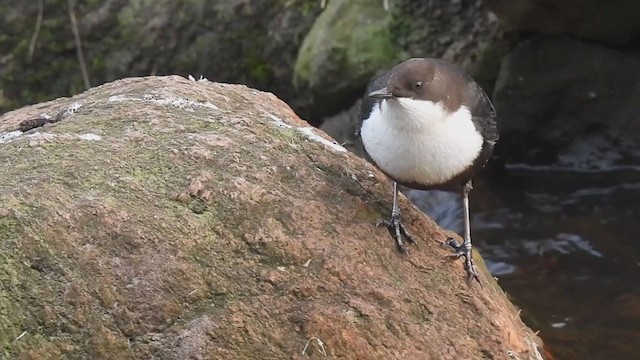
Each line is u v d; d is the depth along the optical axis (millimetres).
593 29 7945
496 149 8656
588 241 7430
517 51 8297
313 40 9258
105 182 3873
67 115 4789
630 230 7539
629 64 8055
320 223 3957
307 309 3588
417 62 3979
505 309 4422
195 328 3447
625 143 8211
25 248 3488
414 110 3855
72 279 3463
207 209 3830
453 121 3949
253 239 3758
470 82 4195
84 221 3611
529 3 7676
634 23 7852
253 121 4629
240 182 3955
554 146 8461
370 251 3971
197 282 3572
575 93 8227
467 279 4117
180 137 4297
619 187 8141
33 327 3369
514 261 7281
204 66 9852
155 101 4789
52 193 3703
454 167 4035
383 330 3646
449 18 8688
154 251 3602
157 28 9773
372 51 8922
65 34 9898
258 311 3543
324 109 9375
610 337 6035
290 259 3748
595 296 6625
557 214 7926
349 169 4410
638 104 8086
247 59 9805
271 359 3439
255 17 9711
